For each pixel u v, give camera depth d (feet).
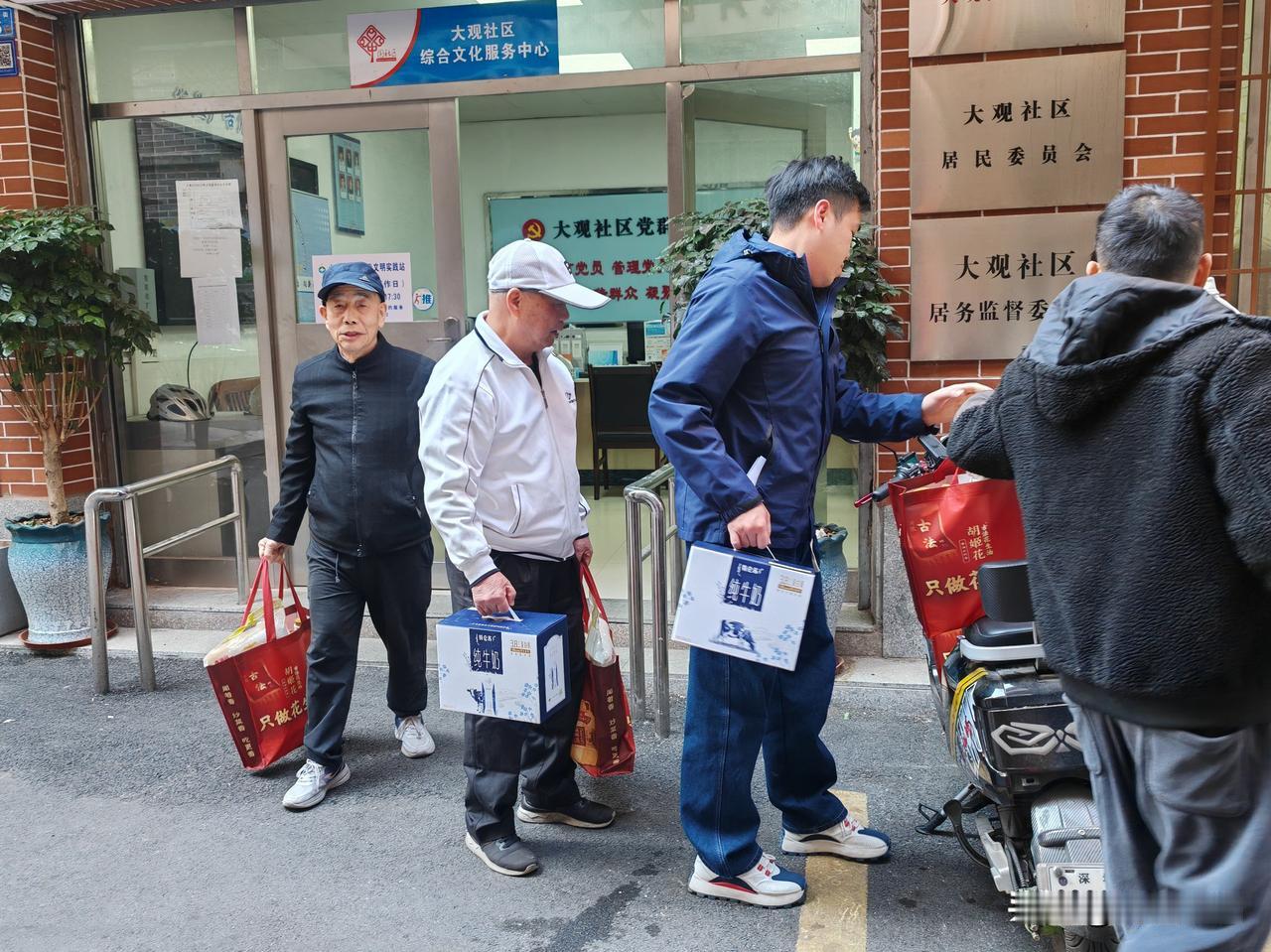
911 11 13.35
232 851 10.03
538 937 8.50
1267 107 13.38
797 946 8.29
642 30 15.67
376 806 10.91
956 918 8.61
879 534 14.51
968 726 7.93
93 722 13.34
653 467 27.53
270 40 16.76
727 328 7.98
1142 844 5.76
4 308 15.08
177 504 18.04
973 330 13.76
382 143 16.72
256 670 11.48
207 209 17.35
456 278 16.87
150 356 17.87
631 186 30.83
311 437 11.30
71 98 17.04
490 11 16.10
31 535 15.66
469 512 8.89
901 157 13.75
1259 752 5.40
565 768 10.19
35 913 9.00
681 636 8.24
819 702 9.21
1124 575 5.44
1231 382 5.05
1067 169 13.28
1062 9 12.97
